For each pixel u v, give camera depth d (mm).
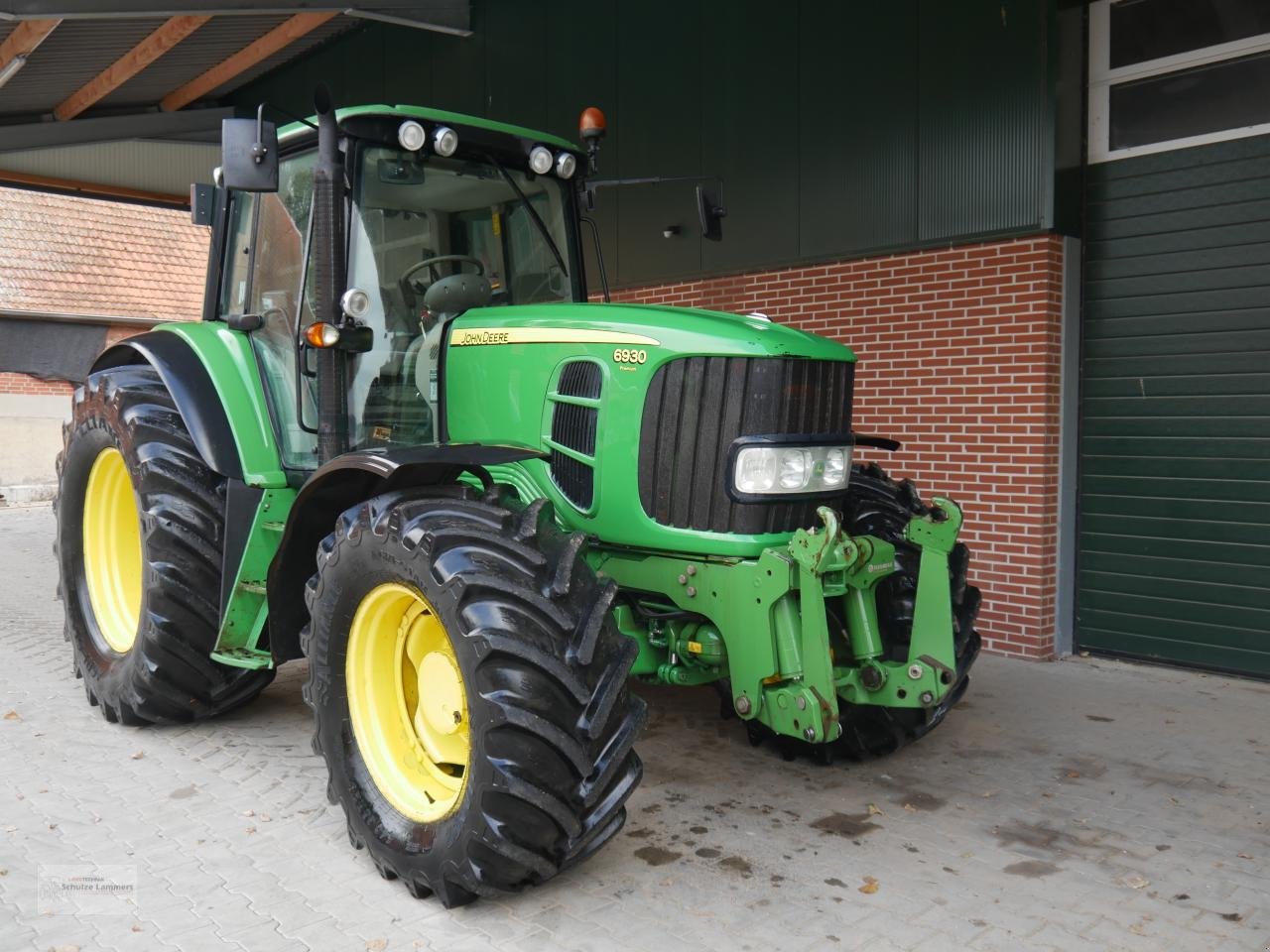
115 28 7215
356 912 2885
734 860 3232
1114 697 5062
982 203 5797
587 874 3131
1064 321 5766
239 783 3801
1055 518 5824
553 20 8094
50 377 15039
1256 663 5328
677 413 3271
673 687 5117
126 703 4215
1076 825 3527
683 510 3285
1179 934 2818
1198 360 5461
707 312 3512
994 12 5680
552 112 8188
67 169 10297
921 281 6156
